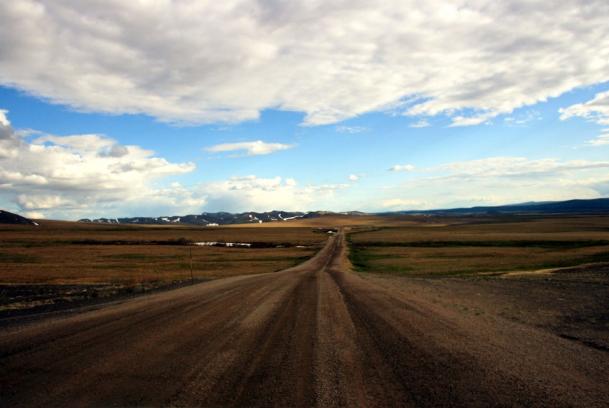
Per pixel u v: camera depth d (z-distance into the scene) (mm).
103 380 6574
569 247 81312
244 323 11562
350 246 109625
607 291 20531
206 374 6965
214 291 20469
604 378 6875
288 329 10742
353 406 5645
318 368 7344
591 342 9633
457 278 32656
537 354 8336
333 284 24266
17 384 6371
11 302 19938
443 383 6547
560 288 22391
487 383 6539
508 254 69125
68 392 6039
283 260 71688
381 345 9031
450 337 9812
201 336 9867
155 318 12391
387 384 6516
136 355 8086
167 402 5723
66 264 63562
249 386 6402
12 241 128250
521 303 16703
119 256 81875
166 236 170750
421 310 14086
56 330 10562
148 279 36875
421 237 136000
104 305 16125
